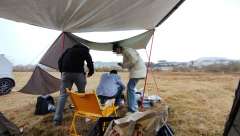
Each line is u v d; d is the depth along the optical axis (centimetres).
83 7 386
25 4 355
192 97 716
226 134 181
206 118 501
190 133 418
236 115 165
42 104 530
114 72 488
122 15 462
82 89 459
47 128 442
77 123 454
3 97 752
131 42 614
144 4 410
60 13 413
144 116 245
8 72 808
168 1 418
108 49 617
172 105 602
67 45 611
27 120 491
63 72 450
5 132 321
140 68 505
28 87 627
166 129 244
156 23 563
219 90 864
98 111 366
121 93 501
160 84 1028
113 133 241
